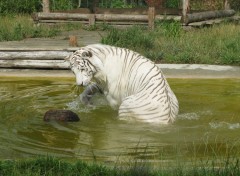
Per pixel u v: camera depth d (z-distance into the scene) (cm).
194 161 959
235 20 3425
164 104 1223
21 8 4022
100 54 1268
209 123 1247
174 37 2517
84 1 4391
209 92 1574
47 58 1927
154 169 889
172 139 1123
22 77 1806
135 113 1230
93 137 1138
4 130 1188
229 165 909
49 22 3341
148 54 2092
